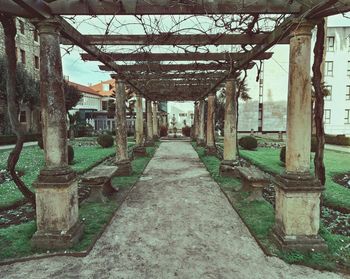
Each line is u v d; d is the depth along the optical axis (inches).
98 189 169.9
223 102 850.1
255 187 168.1
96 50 164.2
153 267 94.7
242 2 101.5
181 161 357.7
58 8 101.3
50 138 109.0
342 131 1039.0
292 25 104.9
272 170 267.9
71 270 92.9
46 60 106.6
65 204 108.3
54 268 94.1
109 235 121.7
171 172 278.4
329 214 152.3
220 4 101.8
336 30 1009.5
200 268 94.0
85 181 166.1
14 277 88.7
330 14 93.4
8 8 97.7
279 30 119.6
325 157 387.2
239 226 132.5
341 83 1027.9
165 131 968.3
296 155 107.1
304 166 107.2
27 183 213.9
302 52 103.4
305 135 105.9
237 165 242.7
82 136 946.1
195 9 102.5
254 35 143.9
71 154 315.6
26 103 683.4
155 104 692.1
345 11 88.1
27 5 87.5
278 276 89.0
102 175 170.7
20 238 114.0
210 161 334.0
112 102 1211.9
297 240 104.2
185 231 126.3
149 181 235.5
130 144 596.7
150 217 145.0
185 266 95.3
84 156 380.2
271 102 1063.0
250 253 104.9
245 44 148.6
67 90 773.3
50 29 105.3
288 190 104.0
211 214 149.8
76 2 100.9
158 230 127.5
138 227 131.2
